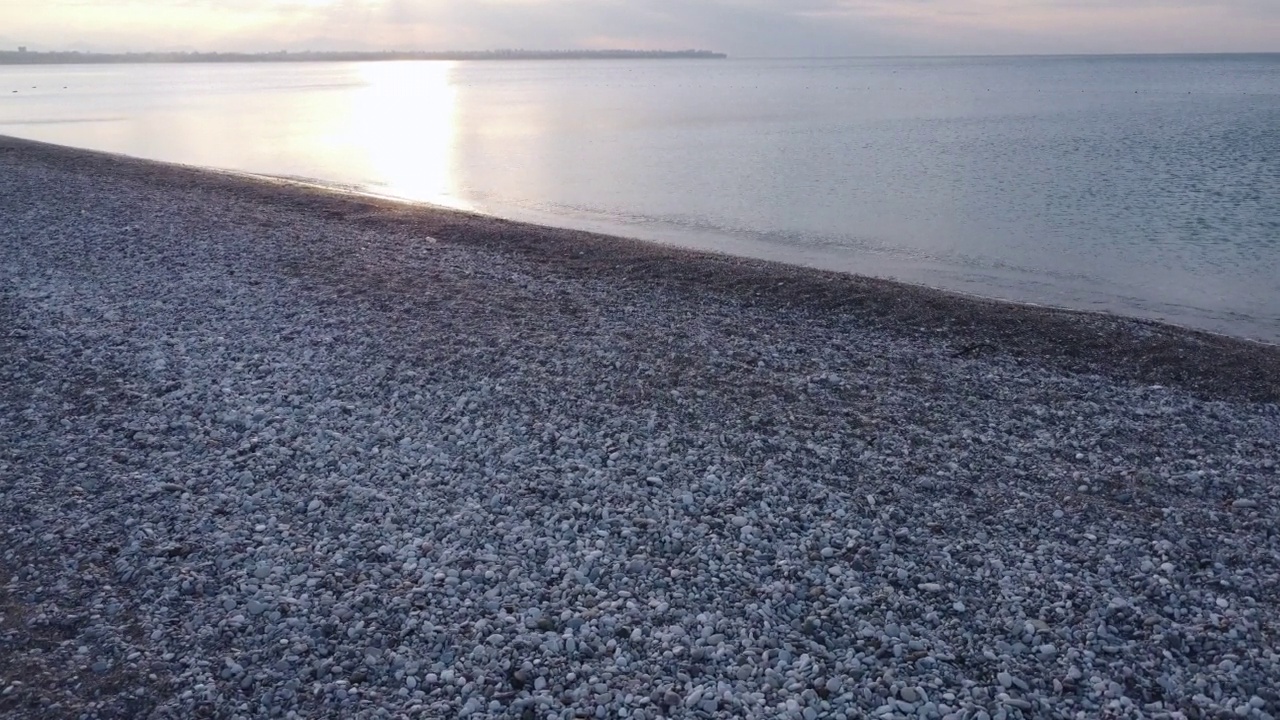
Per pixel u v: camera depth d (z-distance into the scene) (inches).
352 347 541.6
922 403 474.3
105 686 254.5
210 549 324.8
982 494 375.2
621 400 468.8
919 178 1416.1
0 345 539.5
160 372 498.3
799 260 872.9
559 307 634.2
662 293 679.7
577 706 248.4
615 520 348.2
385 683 258.8
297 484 375.6
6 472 382.6
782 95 4451.3
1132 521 353.7
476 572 311.7
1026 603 300.5
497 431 429.1
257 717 244.8
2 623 281.6
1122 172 1428.4
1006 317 627.8
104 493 365.7
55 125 2564.0
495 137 2177.7
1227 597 302.0
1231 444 428.8
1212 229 998.4
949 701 252.5
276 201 1051.3
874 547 334.3
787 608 295.9
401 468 390.6
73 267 717.3
